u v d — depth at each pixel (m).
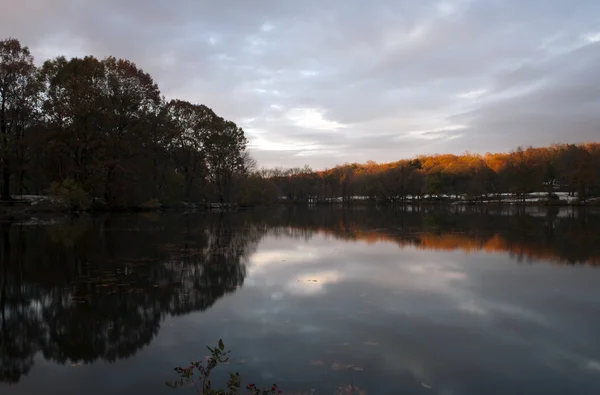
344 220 40.41
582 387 5.54
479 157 121.06
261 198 86.94
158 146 51.50
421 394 5.27
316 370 5.97
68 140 41.16
